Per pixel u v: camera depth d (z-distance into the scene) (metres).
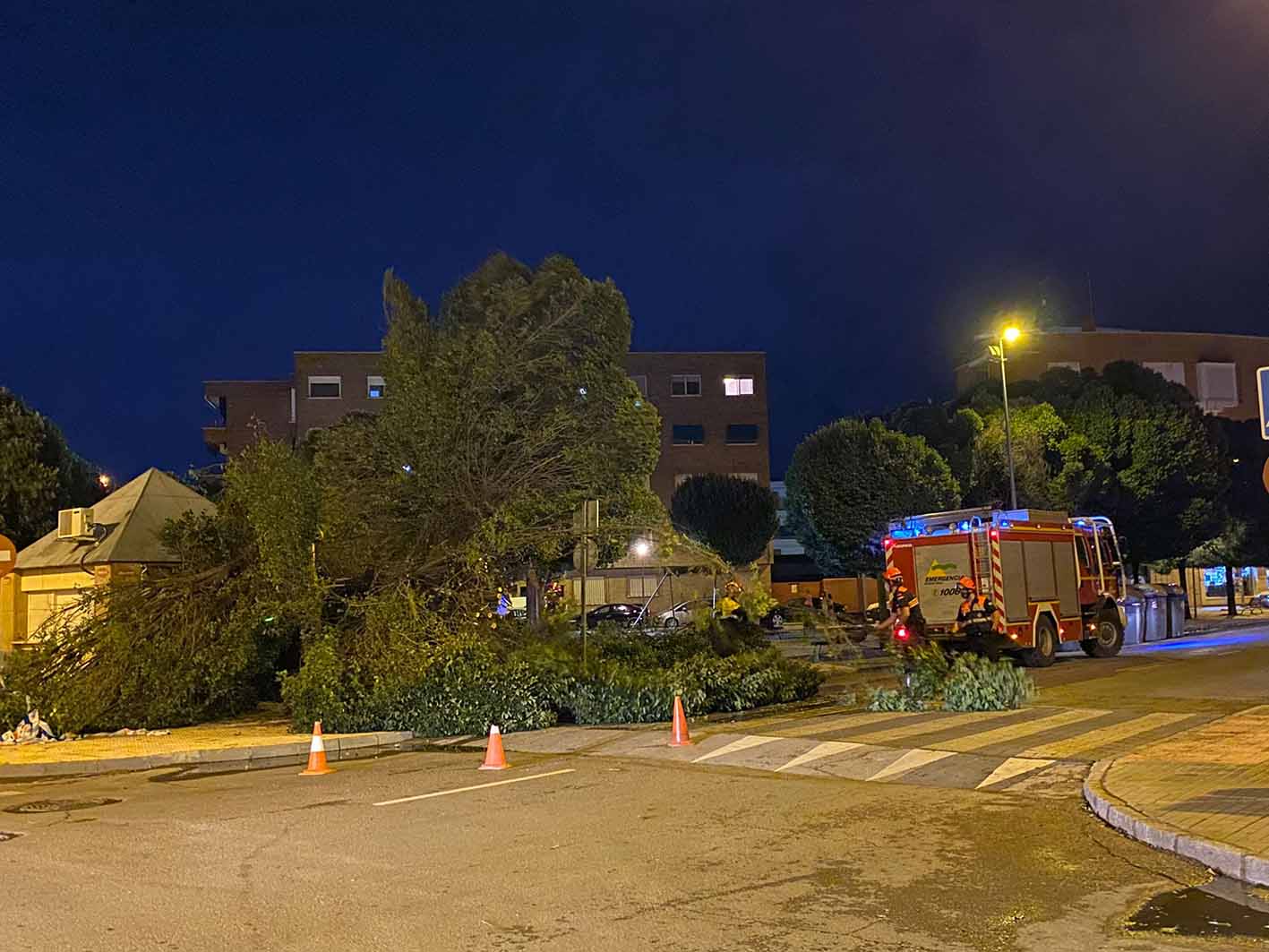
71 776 13.20
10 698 16.81
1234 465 49.69
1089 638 23.70
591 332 23.75
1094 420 41.88
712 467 63.34
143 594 17.66
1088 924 6.30
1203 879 7.19
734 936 6.11
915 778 10.82
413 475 18.42
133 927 6.34
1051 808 9.35
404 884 7.25
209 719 18.33
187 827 9.37
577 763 12.65
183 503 23.61
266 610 17.70
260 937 6.14
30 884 7.39
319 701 16.23
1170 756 10.69
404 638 16.38
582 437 21.59
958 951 5.86
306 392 60.81
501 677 16.12
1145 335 69.62
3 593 24.86
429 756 14.01
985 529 21.98
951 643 21.94
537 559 20.80
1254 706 14.62
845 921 6.38
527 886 7.18
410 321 20.64
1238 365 70.81
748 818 9.27
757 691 17.50
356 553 17.61
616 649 19.19
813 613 29.91
